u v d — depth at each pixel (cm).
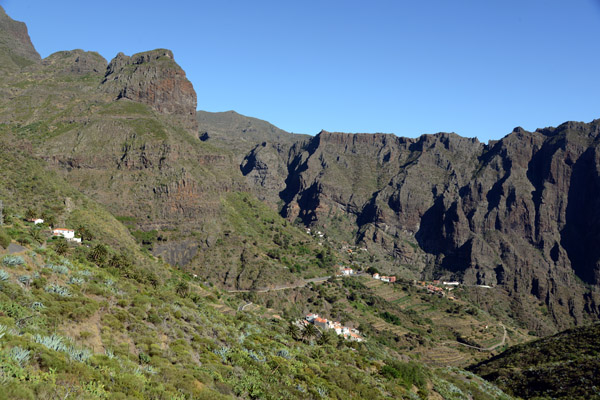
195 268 17675
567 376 9294
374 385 6294
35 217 10288
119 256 9681
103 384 2791
